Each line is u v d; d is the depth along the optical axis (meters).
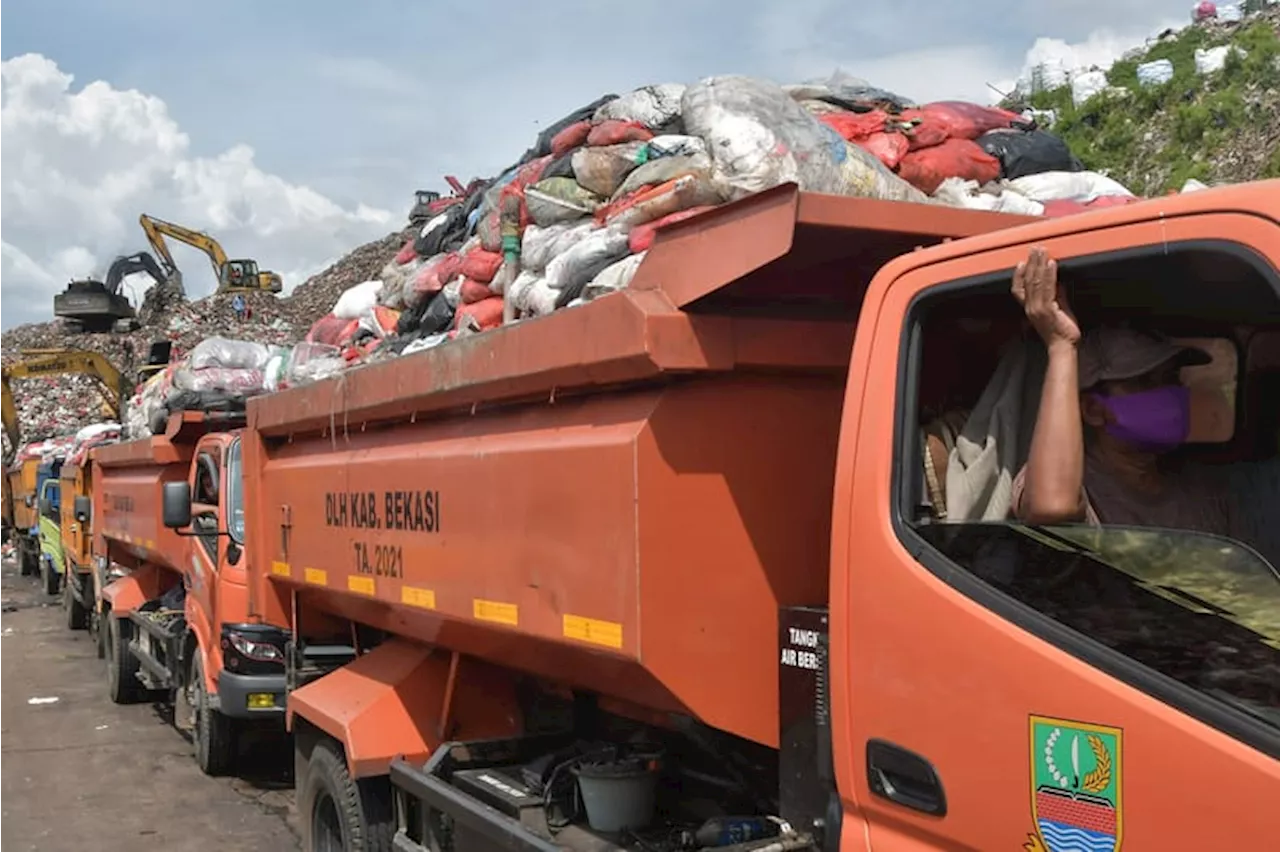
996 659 2.20
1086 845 2.03
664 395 2.94
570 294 4.10
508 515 3.55
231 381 9.50
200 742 8.69
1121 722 1.99
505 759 4.42
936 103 4.44
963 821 2.24
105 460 12.76
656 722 3.68
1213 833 1.86
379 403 4.46
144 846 7.09
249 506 6.28
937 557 2.35
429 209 6.92
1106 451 2.39
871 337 2.57
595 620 3.06
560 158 4.81
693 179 3.74
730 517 2.97
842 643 2.54
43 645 15.88
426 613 4.21
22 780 8.66
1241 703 1.89
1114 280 2.25
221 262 51.22
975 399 2.56
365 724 4.65
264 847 7.08
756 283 2.87
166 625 9.88
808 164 3.70
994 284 2.36
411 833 4.54
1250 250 1.94
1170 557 2.04
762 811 3.23
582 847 3.47
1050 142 4.30
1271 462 2.48
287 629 6.12
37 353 25.58
